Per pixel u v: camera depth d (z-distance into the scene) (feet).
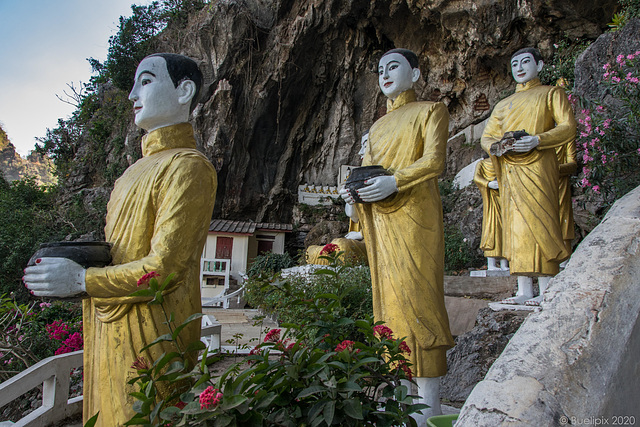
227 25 70.38
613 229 6.71
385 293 12.51
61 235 74.95
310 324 9.27
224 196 79.51
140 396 7.13
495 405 4.75
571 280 6.09
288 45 70.79
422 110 13.44
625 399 5.10
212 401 6.02
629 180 22.68
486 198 22.81
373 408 7.71
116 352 9.76
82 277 9.60
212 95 73.82
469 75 63.36
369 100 78.38
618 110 24.31
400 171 12.39
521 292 18.53
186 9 82.48
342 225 76.02
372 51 74.28
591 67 29.89
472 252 42.73
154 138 11.37
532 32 53.11
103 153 90.48
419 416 11.80
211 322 22.52
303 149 82.43
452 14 57.16
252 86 74.08
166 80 11.41
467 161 62.28
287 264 63.16
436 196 13.08
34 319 27.99
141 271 9.58
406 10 64.59
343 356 7.30
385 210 12.72
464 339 17.40
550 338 5.35
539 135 16.65
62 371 15.37
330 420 6.27
